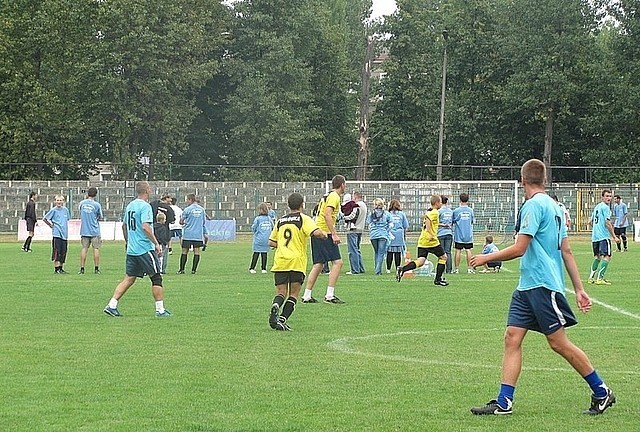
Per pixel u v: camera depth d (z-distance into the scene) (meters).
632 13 62.47
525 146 68.69
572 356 7.97
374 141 69.75
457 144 68.38
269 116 64.12
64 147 61.62
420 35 69.00
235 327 13.95
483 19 69.25
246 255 35.03
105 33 61.00
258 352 11.45
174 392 8.86
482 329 13.78
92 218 25.16
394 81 68.81
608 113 62.22
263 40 66.62
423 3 71.50
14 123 59.44
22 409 8.07
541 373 9.98
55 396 8.66
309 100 68.31
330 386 9.19
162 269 25.33
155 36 59.81
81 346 11.91
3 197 52.34
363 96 63.28
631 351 11.67
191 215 25.56
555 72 62.59
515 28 64.75
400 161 69.06
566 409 8.16
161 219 25.23
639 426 7.50
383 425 7.46
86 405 8.24
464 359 10.97
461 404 8.33
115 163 60.53
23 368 10.20
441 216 26.06
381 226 25.80
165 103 62.44
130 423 7.53
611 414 7.96
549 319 7.89
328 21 75.00
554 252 7.99
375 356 11.17
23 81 60.03
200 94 68.94
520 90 63.47
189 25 62.69
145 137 64.06
